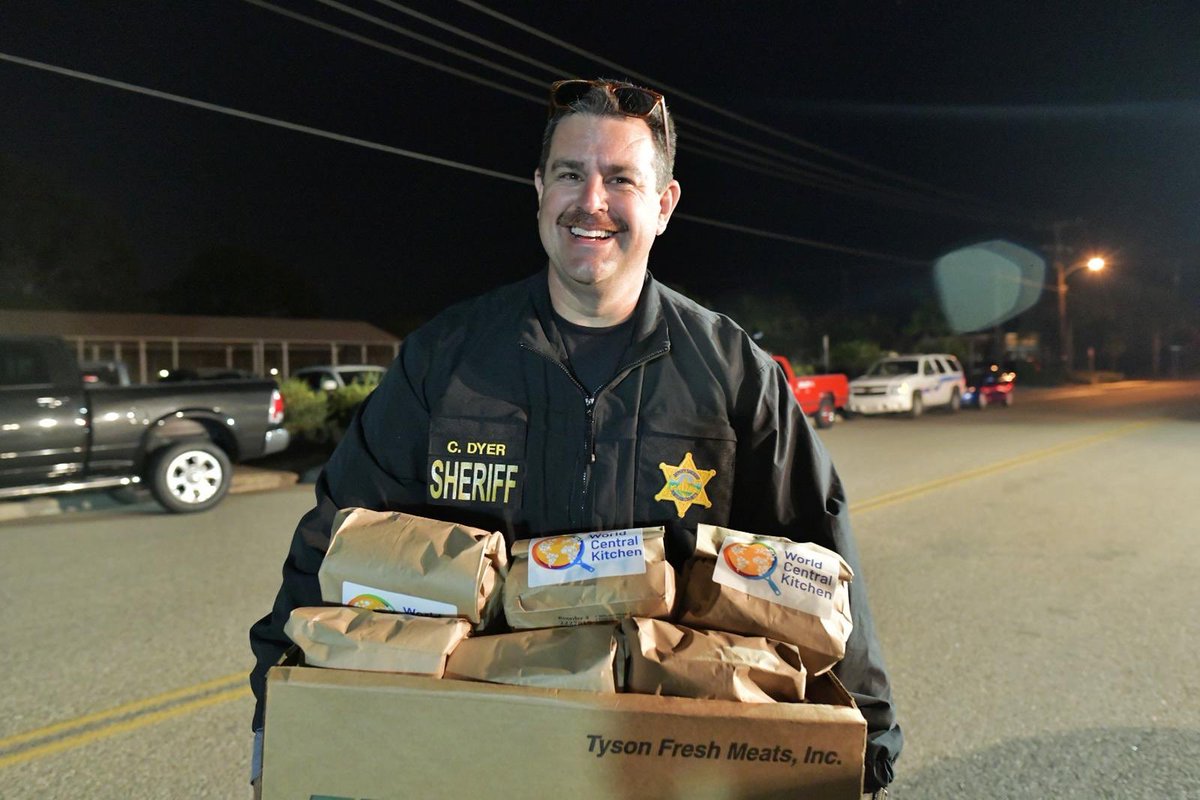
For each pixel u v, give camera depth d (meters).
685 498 1.46
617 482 1.47
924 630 4.60
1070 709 3.58
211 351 30.05
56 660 4.17
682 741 1.11
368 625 1.24
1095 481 9.89
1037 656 4.20
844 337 39.94
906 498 8.80
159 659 4.18
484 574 1.30
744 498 1.52
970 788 2.98
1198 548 6.52
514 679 1.17
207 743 3.30
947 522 7.55
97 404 7.64
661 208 1.63
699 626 1.28
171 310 44.78
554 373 1.51
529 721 1.13
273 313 47.09
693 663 1.17
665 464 1.47
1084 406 24.50
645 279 1.60
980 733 3.38
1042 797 2.92
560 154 1.50
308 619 1.25
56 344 7.58
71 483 7.56
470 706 1.14
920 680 3.90
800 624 1.27
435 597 1.28
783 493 1.51
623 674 1.20
